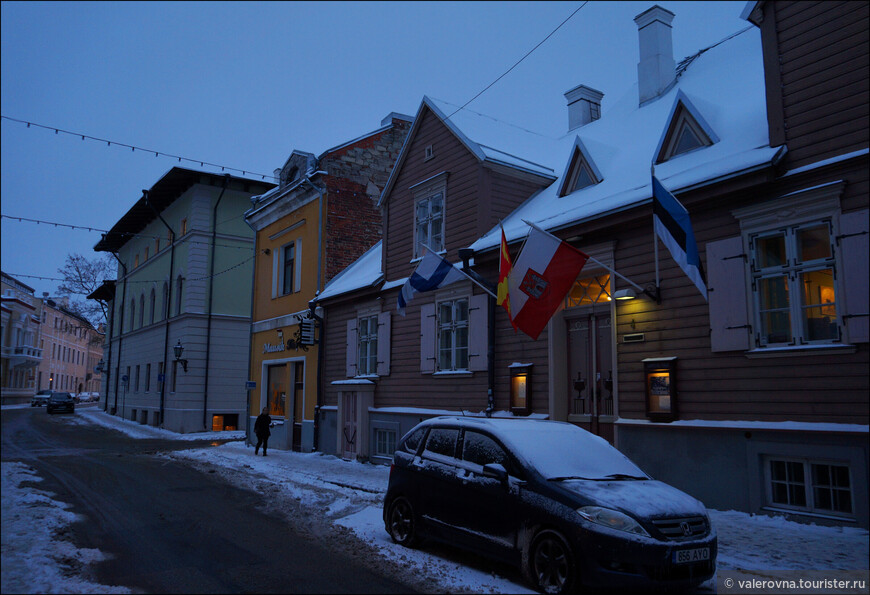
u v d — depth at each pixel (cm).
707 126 1101
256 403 2430
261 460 1806
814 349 856
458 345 1523
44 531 848
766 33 969
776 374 897
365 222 2244
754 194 946
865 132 846
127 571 686
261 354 2452
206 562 728
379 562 736
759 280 936
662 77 1577
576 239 1219
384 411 1706
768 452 891
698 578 607
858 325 816
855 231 831
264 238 2547
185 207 3425
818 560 695
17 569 662
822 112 891
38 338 4262
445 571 702
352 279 2002
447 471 767
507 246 1247
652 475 1034
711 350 980
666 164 1151
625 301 1122
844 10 884
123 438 2684
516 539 666
